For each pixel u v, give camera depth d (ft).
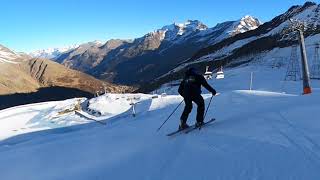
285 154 26.53
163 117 59.41
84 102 166.30
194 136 35.50
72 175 30.99
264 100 54.03
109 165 31.71
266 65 338.13
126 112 125.90
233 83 225.56
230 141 31.65
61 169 33.78
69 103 170.30
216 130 36.27
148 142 37.52
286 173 23.76
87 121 125.90
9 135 110.73
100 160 34.40
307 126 31.58
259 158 26.76
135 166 30.12
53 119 138.10
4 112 159.94
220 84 228.63
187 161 28.94
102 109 137.28
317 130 30.17
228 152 29.12
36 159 38.68
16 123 136.36
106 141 42.55
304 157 25.54
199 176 25.79
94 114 137.80
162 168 28.60
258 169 25.08
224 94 69.00
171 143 34.86
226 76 275.18
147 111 112.06
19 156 40.98
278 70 280.10
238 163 26.58
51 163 36.45
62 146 43.24
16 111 161.79
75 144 43.09
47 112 153.07
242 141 30.99
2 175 34.68
